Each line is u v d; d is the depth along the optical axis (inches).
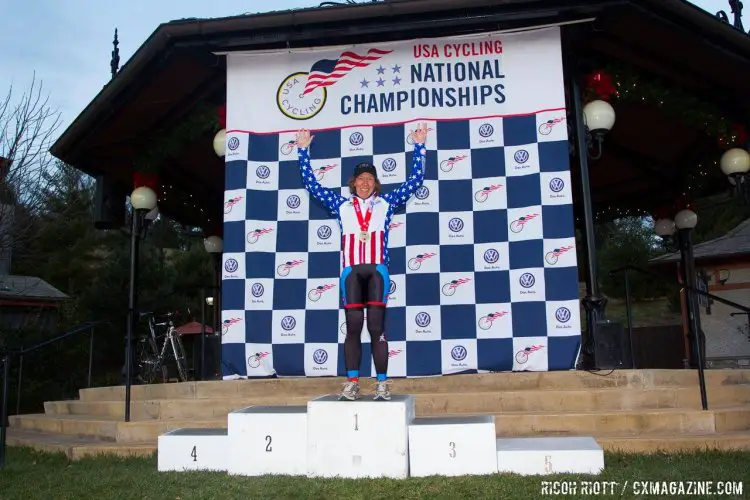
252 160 256.2
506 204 242.7
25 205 509.4
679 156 373.4
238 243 250.7
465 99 251.8
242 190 253.9
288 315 246.1
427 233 243.4
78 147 310.3
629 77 275.1
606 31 251.1
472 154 247.4
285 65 262.4
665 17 238.8
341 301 245.0
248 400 240.5
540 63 249.4
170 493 158.2
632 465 174.1
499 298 237.5
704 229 832.9
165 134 306.7
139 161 314.7
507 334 234.8
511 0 234.2
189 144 333.4
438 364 236.2
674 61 265.6
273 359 243.9
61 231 821.9
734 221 793.6
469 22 242.8
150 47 253.9
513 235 240.2
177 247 1042.1
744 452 185.8
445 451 168.7
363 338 240.8
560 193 239.8
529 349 232.5
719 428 204.8
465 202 244.7
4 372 216.1
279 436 176.6
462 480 159.6
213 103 296.7
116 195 352.5
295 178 255.1
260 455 176.6
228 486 161.2
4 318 639.1
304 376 243.1
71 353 575.2
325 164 254.7
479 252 241.1
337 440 169.3
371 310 183.5
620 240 889.5
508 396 223.1
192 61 264.8
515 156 245.4
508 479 159.8
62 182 808.9
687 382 238.8
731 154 302.8
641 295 850.8
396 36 253.6
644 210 433.4
